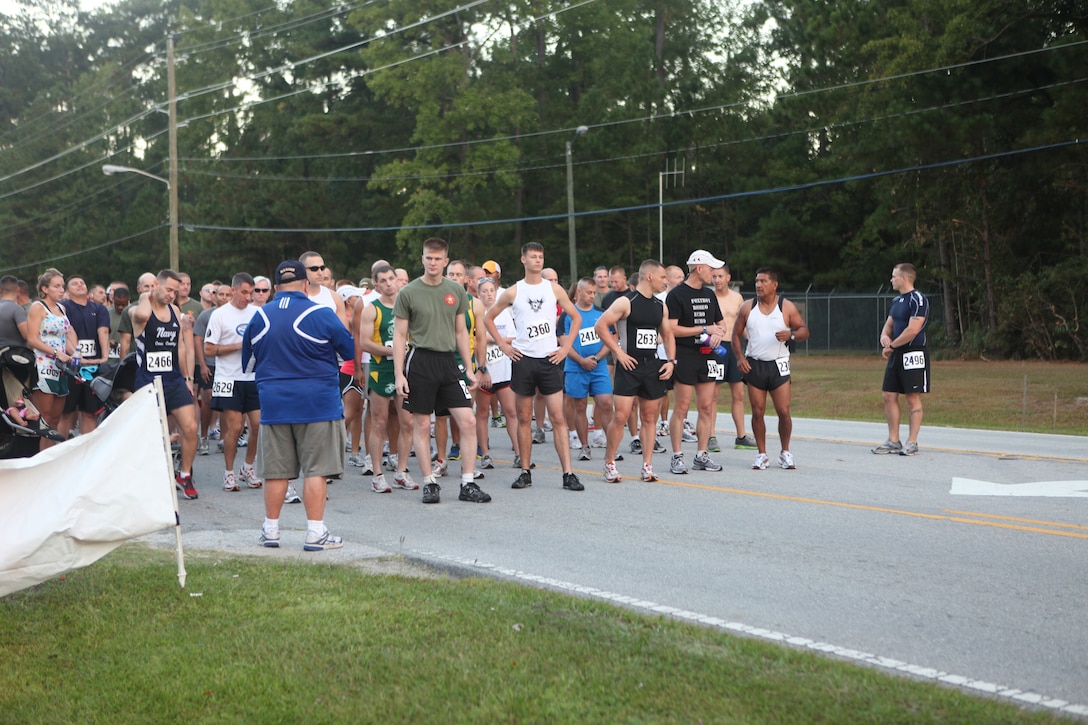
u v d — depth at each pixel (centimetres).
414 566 693
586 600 583
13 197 7481
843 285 4825
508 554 745
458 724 405
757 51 6219
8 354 725
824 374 2970
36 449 740
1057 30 3434
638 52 5344
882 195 4219
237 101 6372
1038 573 683
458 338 986
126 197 7362
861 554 741
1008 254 3856
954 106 3456
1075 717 421
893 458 1268
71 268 6781
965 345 3844
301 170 6000
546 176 5338
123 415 586
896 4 3981
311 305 739
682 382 1140
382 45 5009
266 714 422
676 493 1012
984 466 1188
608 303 1384
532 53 5500
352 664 471
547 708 414
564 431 1045
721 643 502
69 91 8188
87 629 533
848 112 4322
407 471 1125
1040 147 2938
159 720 424
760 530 829
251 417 1108
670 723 399
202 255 5828
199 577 631
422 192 4919
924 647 526
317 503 745
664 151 5175
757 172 5288
